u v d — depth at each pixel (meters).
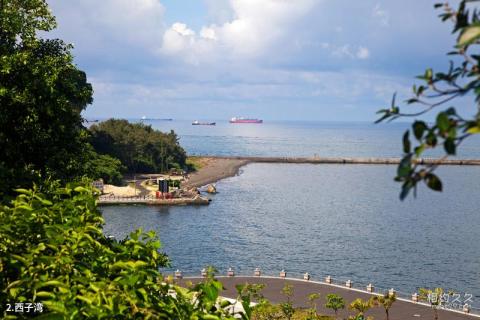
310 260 77.56
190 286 8.80
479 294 63.88
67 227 8.06
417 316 49.69
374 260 78.00
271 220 107.25
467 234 96.50
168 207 120.31
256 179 178.62
